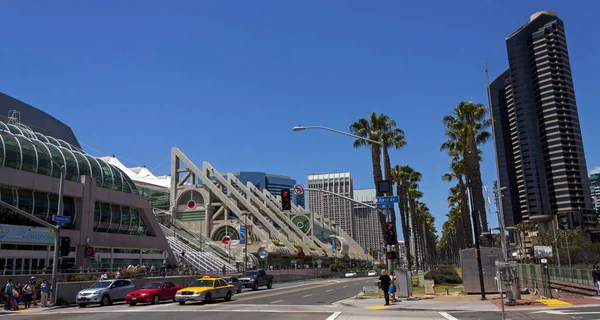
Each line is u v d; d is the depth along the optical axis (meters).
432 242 117.44
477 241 24.97
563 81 119.81
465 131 40.81
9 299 26.75
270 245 92.88
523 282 30.19
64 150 53.97
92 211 51.50
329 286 49.84
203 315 20.28
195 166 100.88
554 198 116.06
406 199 61.41
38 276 34.97
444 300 24.67
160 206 105.88
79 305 28.94
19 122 68.00
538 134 119.25
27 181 44.69
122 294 29.81
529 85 122.62
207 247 88.31
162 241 62.91
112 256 54.19
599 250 86.75
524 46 124.19
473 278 27.86
